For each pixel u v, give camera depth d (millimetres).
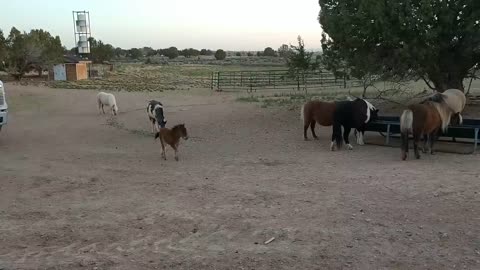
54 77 57000
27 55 55531
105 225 7227
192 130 18297
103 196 8984
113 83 50125
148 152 13930
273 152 13438
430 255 5656
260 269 5473
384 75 17984
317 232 6543
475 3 15008
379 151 12844
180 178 10336
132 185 9805
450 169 9961
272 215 7410
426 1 14758
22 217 7734
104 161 12523
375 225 6707
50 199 8828
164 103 29062
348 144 13398
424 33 15102
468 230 6352
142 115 23656
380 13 15336
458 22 15531
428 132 11578
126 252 6117
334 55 18750
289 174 10367
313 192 8648
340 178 9648
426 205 7477
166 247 6262
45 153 13805
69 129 19125
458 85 17203
